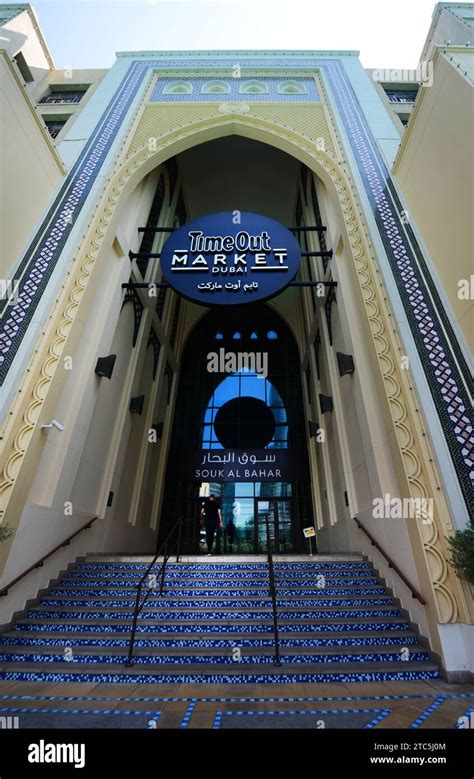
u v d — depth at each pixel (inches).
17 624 162.1
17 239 219.1
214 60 407.5
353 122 324.2
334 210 301.6
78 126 324.5
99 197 267.6
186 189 477.7
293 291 519.8
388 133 310.0
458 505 150.4
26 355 189.6
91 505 256.7
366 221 250.5
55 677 128.0
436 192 214.7
